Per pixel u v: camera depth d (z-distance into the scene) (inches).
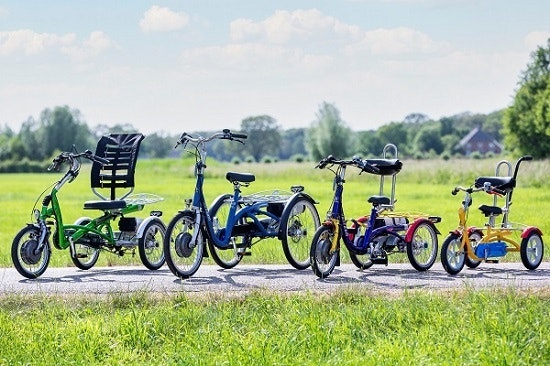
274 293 527.5
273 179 3122.5
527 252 661.3
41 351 420.5
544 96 4173.2
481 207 657.0
